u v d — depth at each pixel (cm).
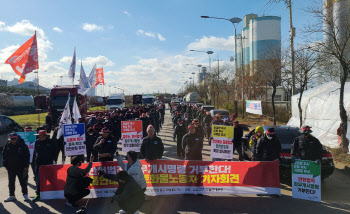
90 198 598
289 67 1741
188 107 2442
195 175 605
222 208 529
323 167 627
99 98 6062
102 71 2305
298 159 579
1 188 671
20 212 516
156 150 604
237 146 799
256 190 587
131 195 437
